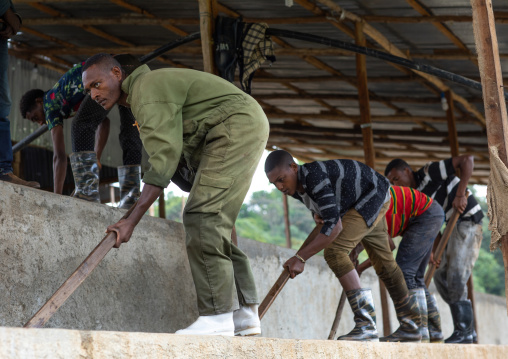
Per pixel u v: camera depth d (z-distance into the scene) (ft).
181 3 22.15
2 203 9.88
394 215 15.60
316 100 32.24
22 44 26.35
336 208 12.46
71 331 6.17
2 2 13.12
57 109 15.16
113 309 11.69
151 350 6.87
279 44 25.82
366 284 23.56
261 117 10.27
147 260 12.78
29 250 10.27
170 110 9.69
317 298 20.17
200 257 9.78
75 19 23.56
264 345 8.27
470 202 20.34
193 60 27.96
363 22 22.68
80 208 11.48
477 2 10.86
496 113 10.59
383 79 28.71
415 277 15.98
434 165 18.75
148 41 26.25
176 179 11.56
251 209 110.22
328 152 42.29
